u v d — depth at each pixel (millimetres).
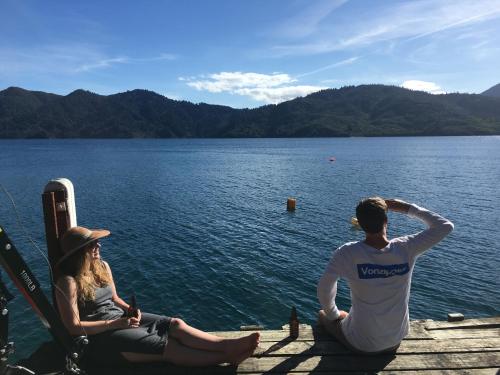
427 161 81125
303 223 25844
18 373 3547
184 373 4258
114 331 4176
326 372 4289
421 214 4316
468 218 27094
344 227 24766
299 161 86625
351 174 58250
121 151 139500
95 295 4371
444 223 4137
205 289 14891
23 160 89500
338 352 4672
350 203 33500
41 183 47281
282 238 22047
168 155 115062
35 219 26844
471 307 13609
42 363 4414
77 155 112250
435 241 4109
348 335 4504
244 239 21781
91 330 4062
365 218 4059
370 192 40000
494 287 15141
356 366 4387
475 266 17344
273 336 5102
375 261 4082
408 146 154000
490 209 30359
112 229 24141
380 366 4375
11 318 12086
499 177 52281
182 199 35781
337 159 90625
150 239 21781
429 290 14875
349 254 4172
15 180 50406
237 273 16453
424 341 4895
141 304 13719
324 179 52188
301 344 4871
